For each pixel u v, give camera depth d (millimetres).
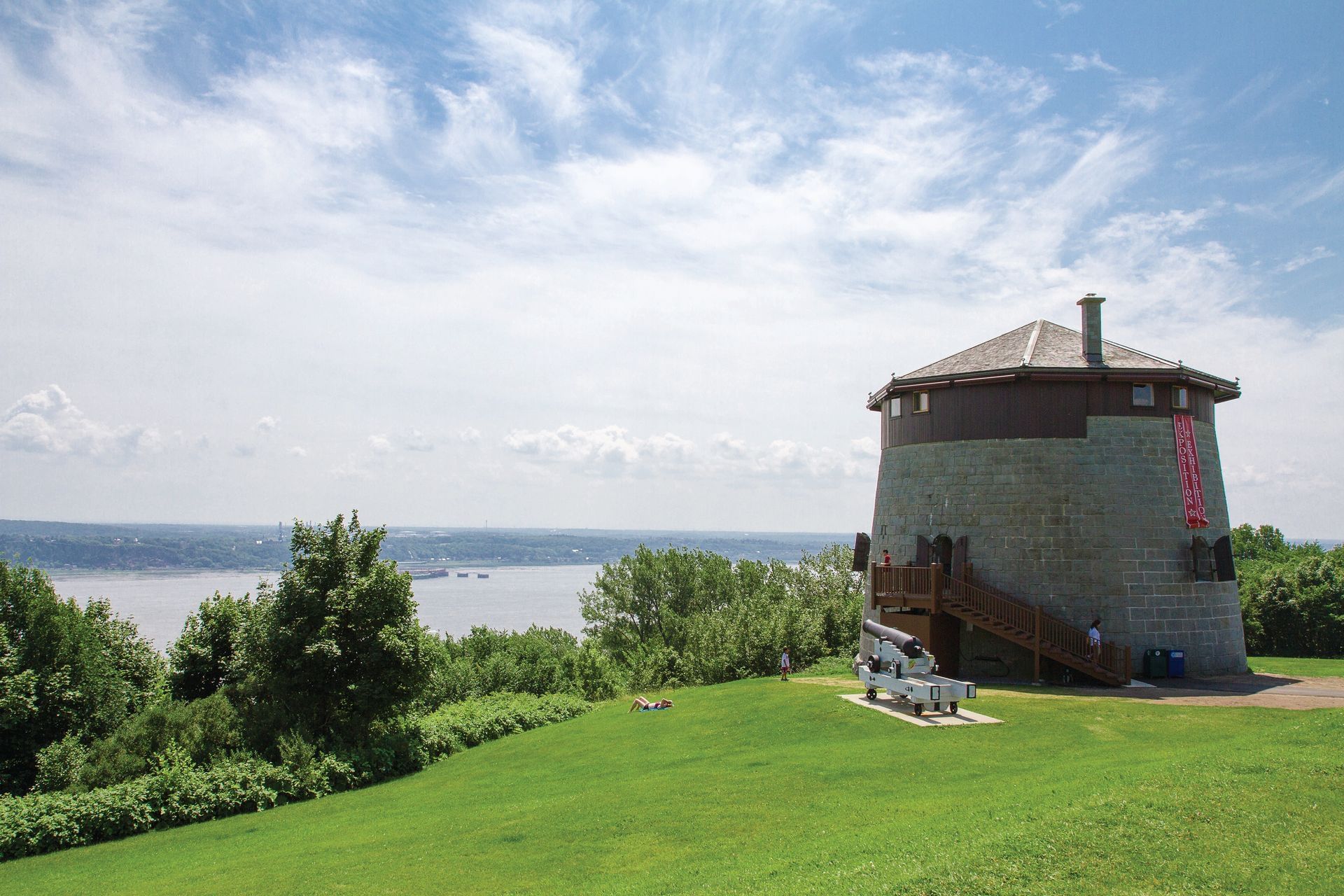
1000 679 32094
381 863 16984
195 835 23812
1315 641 50531
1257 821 13156
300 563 33312
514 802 21781
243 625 34531
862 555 40938
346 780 29547
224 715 30484
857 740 22984
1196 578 32656
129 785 25859
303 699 32312
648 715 35000
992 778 18094
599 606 72938
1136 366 33500
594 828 17438
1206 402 35438
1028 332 37812
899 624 33938
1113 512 32656
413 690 33875
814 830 15688
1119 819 13555
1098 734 21922
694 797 18703
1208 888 11469
